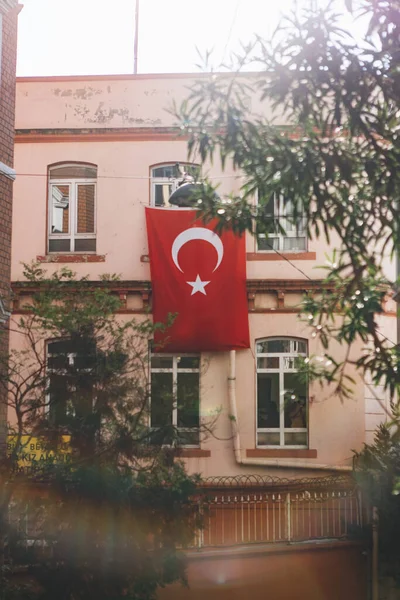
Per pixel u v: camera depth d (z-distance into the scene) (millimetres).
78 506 12320
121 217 23906
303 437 22969
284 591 18188
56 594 12266
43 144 24219
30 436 12539
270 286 23125
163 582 13031
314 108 9961
